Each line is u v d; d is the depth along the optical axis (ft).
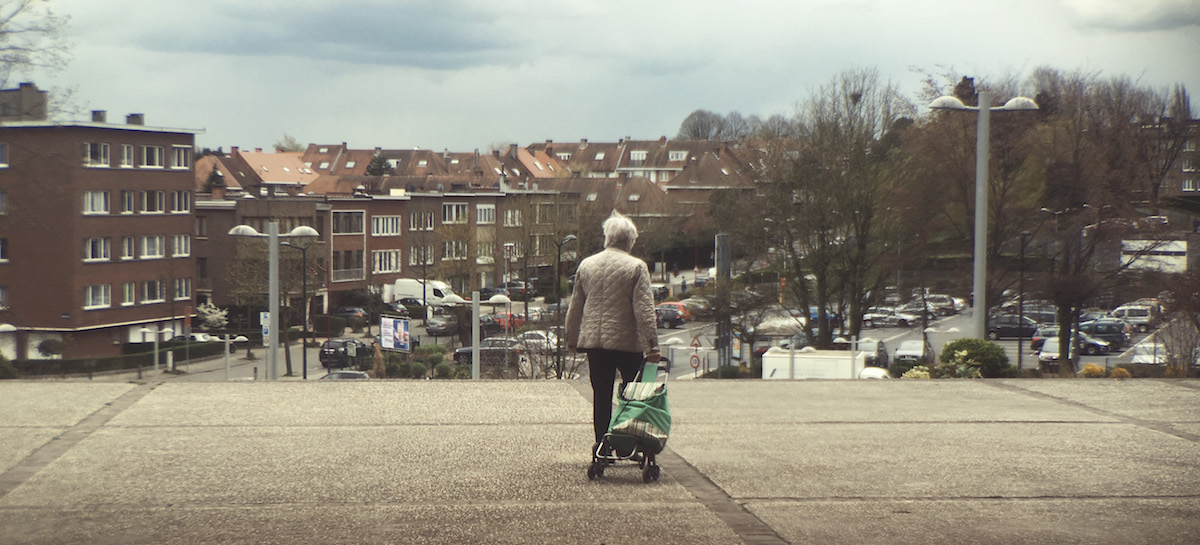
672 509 18.56
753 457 22.98
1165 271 136.15
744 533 17.17
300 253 246.06
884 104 163.94
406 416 27.35
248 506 18.60
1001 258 144.66
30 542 16.52
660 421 20.34
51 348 215.31
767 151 169.89
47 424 25.94
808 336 168.55
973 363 52.49
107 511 18.25
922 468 22.02
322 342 250.37
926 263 150.20
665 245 324.60
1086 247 141.69
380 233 300.40
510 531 17.15
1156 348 149.59
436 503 18.83
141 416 27.07
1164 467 22.33
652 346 20.65
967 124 144.05
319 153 474.08
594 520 17.81
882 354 166.40
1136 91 150.00
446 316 264.52
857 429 26.40
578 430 25.59
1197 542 17.03
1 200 133.08
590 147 542.98
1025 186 143.95
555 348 148.36
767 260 172.96
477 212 323.98
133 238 233.55
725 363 168.76
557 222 304.30
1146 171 146.41
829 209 161.89
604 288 20.97
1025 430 26.40
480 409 28.40
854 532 17.34
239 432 25.16
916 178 150.51
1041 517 18.39
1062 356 145.59
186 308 241.35
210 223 267.80
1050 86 147.74
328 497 19.21
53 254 217.56
